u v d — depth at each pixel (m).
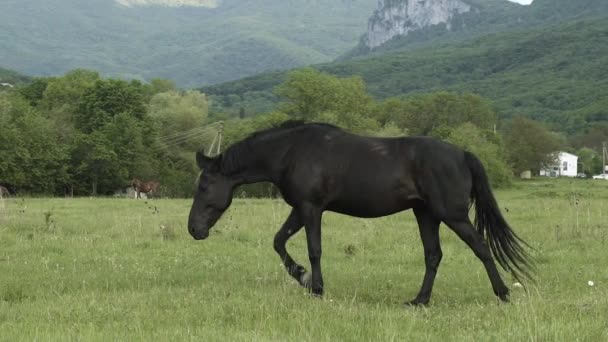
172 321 7.88
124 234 17.34
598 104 180.12
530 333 6.89
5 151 56.78
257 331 7.31
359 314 8.12
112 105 66.50
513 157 100.00
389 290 10.40
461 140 73.12
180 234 17.14
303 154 9.52
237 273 11.60
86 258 13.34
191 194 61.69
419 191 9.23
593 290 9.73
